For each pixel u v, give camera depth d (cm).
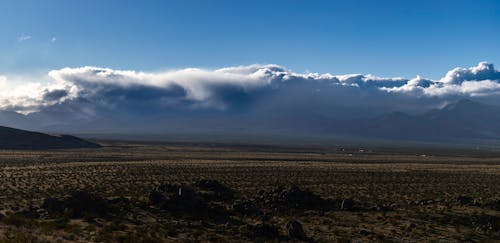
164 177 7681
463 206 5222
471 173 9700
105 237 2962
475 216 4584
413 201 5584
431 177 8594
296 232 3653
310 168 10138
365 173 9131
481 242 3688
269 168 9850
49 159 12581
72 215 3931
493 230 4188
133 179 7269
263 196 5281
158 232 3453
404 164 13250
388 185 7269
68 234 2920
